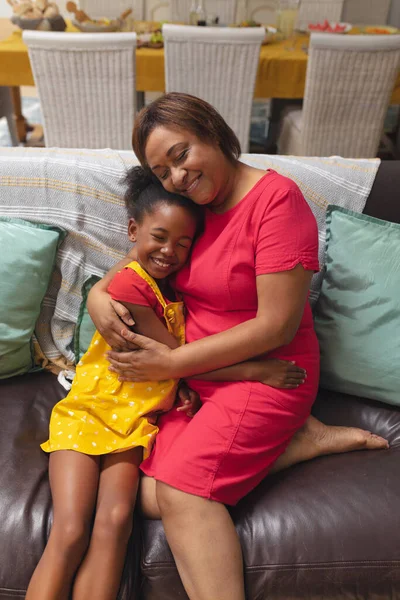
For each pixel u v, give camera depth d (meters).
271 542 1.03
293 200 1.09
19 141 3.76
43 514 1.07
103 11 3.59
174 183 1.09
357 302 1.32
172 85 2.60
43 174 1.44
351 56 2.40
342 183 1.45
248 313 1.17
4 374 1.40
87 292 1.39
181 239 1.14
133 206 1.20
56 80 2.49
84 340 1.39
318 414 1.35
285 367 1.14
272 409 1.12
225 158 1.11
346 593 1.01
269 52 2.73
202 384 1.20
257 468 1.11
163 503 1.05
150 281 1.19
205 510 1.03
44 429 1.28
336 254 1.37
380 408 1.35
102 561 1.00
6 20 3.93
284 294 1.08
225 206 1.15
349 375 1.33
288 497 1.10
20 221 1.40
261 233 1.08
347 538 1.03
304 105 2.59
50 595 0.96
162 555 1.05
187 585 1.00
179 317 1.24
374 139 2.71
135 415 1.18
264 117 4.34
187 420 1.20
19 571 1.02
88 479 1.10
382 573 1.00
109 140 2.70
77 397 1.20
